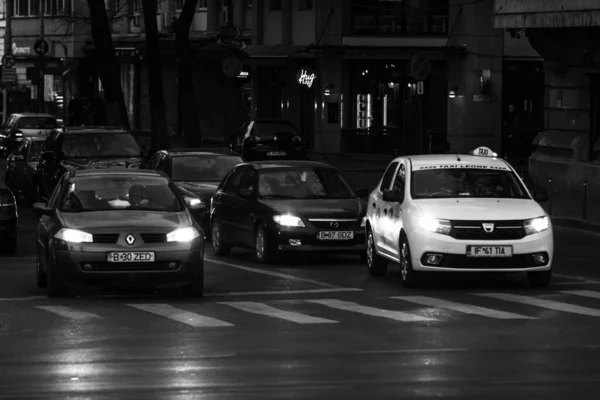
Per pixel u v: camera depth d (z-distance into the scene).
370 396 12.75
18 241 32.53
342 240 26.83
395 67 67.50
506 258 22.02
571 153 41.25
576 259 28.36
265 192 28.06
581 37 39.97
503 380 13.63
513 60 66.62
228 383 13.45
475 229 22.02
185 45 60.44
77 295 21.86
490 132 66.69
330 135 68.75
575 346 16.06
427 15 67.44
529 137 66.12
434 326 17.88
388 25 67.94
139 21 91.50
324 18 68.62
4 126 71.88
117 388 13.16
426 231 22.03
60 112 103.94
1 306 20.23
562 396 12.78
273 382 13.52
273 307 20.09
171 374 14.00
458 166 23.83
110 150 40.19
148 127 93.69
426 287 22.91
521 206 22.56
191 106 60.69
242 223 28.19
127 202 22.19
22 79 107.62
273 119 60.34
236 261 28.06
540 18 39.47
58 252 20.72
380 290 22.47
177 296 21.72
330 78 68.50
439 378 13.75
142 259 20.66
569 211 39.06
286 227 26.78
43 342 16.42
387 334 17.09
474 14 65.94
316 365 14.60
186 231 21.06
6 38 95.69
